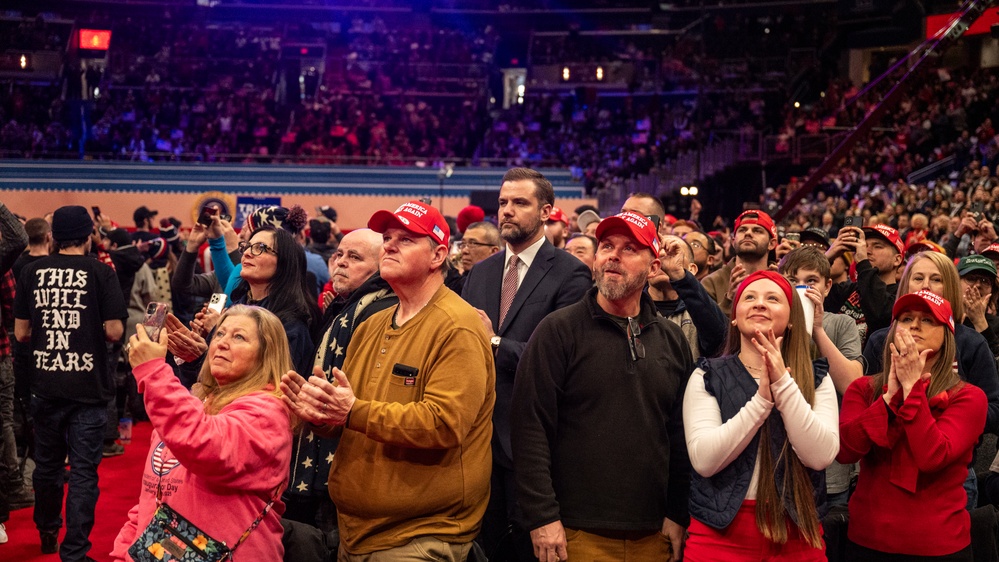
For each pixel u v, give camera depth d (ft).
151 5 101.09
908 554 10.19
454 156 86.74
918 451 9.85
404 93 93.86
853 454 10.36
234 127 85.20
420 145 87.76
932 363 10.54
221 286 15.44
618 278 9.93
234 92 89.71
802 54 85.15
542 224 13.07
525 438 9.94
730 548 9.24
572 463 10.03
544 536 9.62
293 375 8.56
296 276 12.70
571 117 91.30
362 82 94.22
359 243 13.05
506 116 90.74
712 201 66.74
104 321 15.58
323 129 86.12
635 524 9.92
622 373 10.03
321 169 79.97
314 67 98.68
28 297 15.56
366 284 11.79
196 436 8.13
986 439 13.41
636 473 9.95
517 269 13.10
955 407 10.26
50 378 15.20
